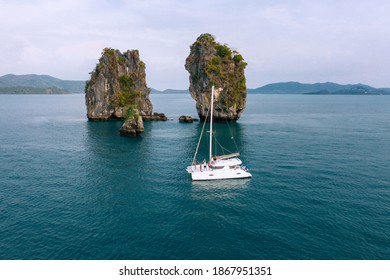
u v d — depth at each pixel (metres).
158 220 31.92
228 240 27.69
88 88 130.38
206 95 120.19
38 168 52.09
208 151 66.75
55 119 134.38
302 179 44.88
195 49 127.38
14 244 26.94
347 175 46.50
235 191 40.41
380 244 26.53
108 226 30.50
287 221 31.23
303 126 108.25
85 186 42.84
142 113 137.25
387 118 134.75
